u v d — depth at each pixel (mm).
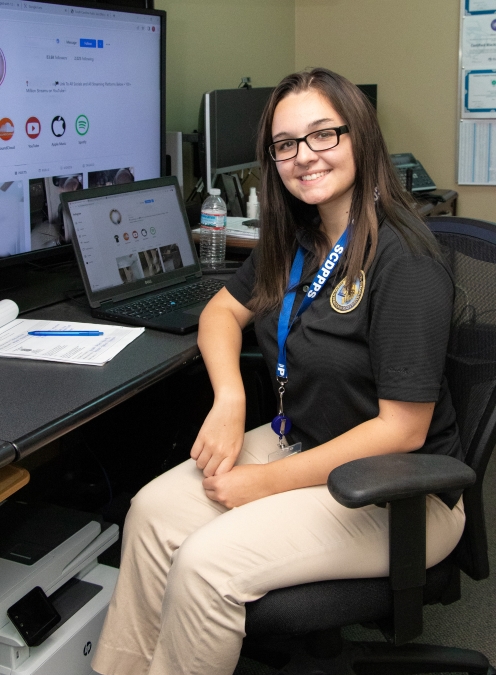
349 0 3322
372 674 1357
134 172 1988
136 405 2002
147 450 2045
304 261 1326
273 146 1301
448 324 1125
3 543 1368
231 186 2492
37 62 1629
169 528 1219
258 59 3111
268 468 1193
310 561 1089
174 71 2535
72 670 1287
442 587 1166
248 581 1065
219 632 1062
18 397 1141
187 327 1460
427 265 1121
